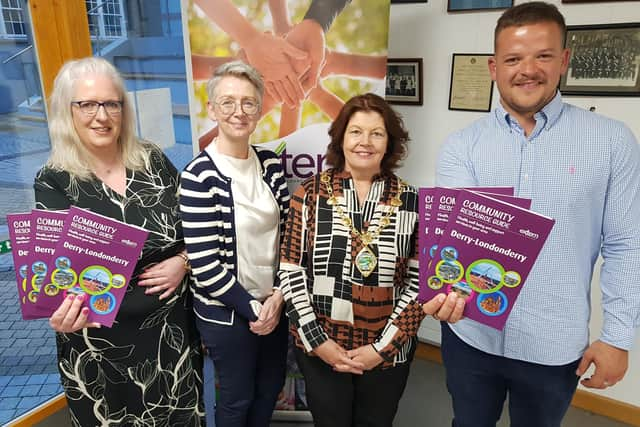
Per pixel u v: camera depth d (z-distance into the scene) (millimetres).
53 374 2117
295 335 1420
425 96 2336
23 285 1158
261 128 1881
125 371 1379
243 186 1432
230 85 1368
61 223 1136
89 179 1298
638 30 1771
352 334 1344
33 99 1879
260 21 1772
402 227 1316
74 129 1276
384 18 1726
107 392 1375
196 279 1413
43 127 1929
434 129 2355
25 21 1820
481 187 1126
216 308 1452
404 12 2279
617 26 1804
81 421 1382
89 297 1182
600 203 1130
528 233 1013
